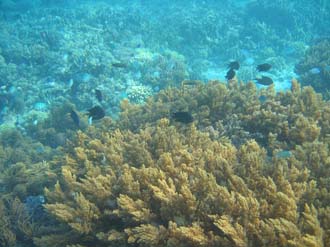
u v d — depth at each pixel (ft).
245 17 22.75
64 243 4.26
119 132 6.13
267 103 6.67
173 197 3.73
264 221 3.46
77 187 4.69
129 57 14.89
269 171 4.25
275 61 16.19
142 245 3.61
